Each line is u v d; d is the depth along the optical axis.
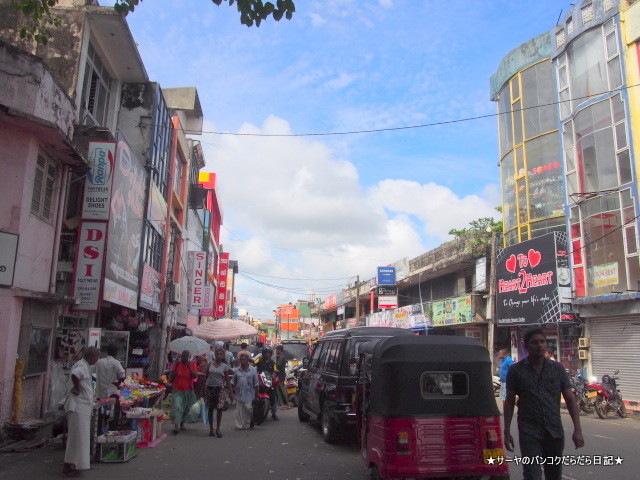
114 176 12.34
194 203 29.67
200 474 7.09
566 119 19.59
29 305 9.73
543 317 19.34
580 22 18.98
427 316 28.84
